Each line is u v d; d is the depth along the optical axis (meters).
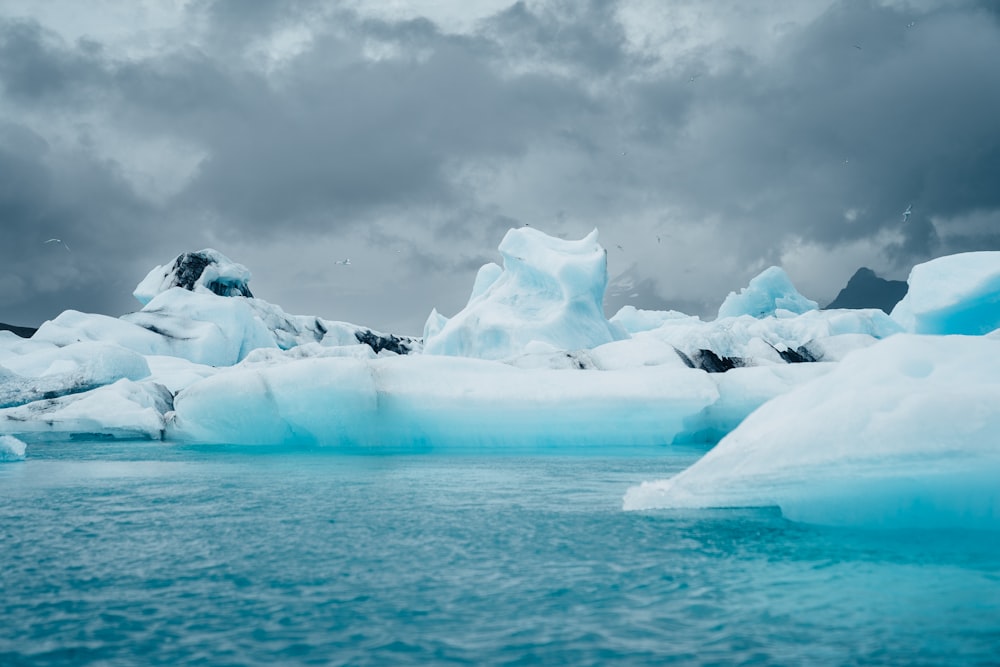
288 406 17.28
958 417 6.45
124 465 14.35
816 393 7.68
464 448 17.50
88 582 6.06
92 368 25.72
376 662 4.45
